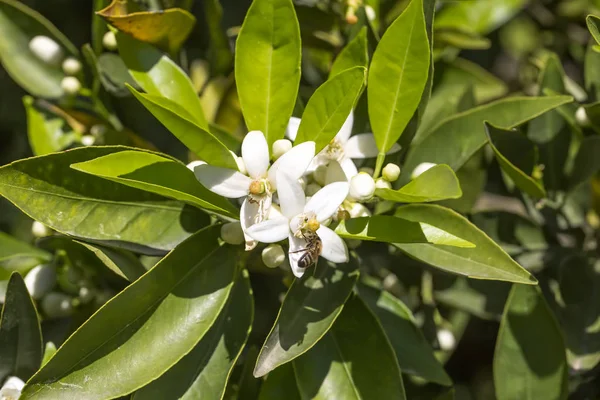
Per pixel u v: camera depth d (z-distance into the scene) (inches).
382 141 20.1
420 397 23.2
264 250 19.6
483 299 23.6
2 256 22.5
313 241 18.7
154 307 19.4
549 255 23.2
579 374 22.5
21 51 23.7
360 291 22.1
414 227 19.2
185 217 20.5
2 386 20.6
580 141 23.2
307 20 24.0
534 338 21.6
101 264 22.3
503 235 23.3
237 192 19.0
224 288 19.7
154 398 19.7
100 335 19.0
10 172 19.2
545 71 23.1
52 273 22.2
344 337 20.4
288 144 19.4
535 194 21.7
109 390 18.9
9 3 23.4
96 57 22.8
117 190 20.1
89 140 23.5
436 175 18.6
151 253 20.1
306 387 20.1
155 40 21.8
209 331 20.2
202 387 19.9
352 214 19.7
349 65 20.7
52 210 19.6
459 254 19.5
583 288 22.5
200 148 18.8
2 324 20.3
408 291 24.0
